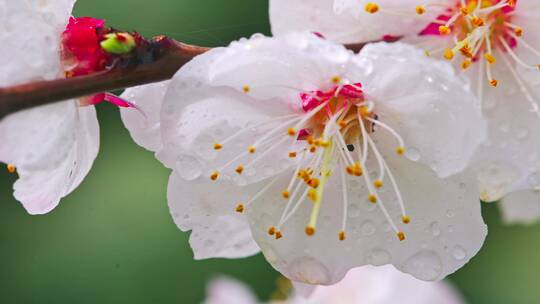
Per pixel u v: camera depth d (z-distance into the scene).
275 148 0.21
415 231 0.21
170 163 0.20
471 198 0.20
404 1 0.21
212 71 0.20
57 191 0.21
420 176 0.21
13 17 0.20
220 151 0.21
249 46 0.20
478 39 0.21
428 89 0.20
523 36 0.21
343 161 0.21
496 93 0.21
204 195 0.21
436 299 0.24
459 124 0.20
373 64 0.20
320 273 0.21
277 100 0.21
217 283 0.26
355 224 0.21
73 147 0.21
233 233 0.21
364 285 0.24
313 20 0.21
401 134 0.21
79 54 0.20
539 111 0.21
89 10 0.27
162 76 0.20
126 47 0.20
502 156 0.21
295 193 0.21
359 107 0.21
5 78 0.20
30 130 0.20
